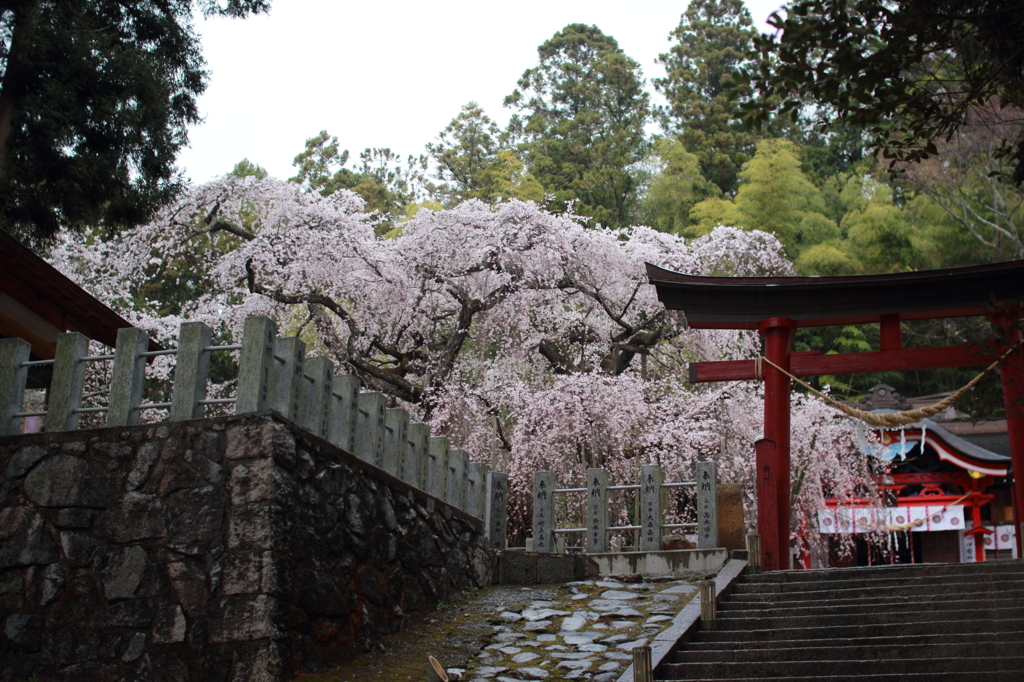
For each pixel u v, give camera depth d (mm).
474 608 10312
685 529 17797
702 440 17484
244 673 7293
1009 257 30391
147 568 7879
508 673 7910
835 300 13000
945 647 7348
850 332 32594
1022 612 7754
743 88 6520
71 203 11508
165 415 18156
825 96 6656
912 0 6609
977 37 7352
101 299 18219
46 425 8789
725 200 34656
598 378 17141
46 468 8539
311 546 8109
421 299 18484
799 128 41000
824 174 40031
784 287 12984
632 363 20250
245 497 7812
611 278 19125
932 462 26203
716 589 9570
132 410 8648
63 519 8305
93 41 11305
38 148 11195
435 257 18266
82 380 9047
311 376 8922
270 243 17578
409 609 9586
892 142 7172
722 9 43812
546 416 16984
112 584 7934
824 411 20906
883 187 36375
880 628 7918
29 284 10453
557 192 32844
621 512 17500
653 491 12781
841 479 21234
